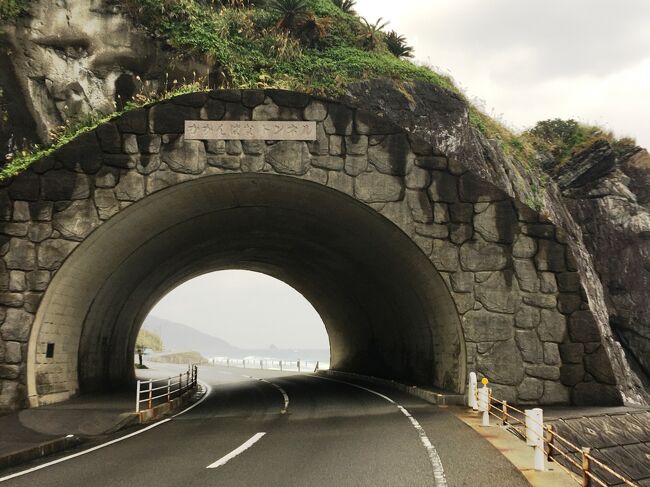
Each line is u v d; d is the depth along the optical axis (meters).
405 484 7.60
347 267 24.12
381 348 27.45
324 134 16.81
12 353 14.53
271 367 52.91
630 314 37.03
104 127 15.91
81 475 8.50
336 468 8.67
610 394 16.23
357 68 28.42
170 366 50.25
